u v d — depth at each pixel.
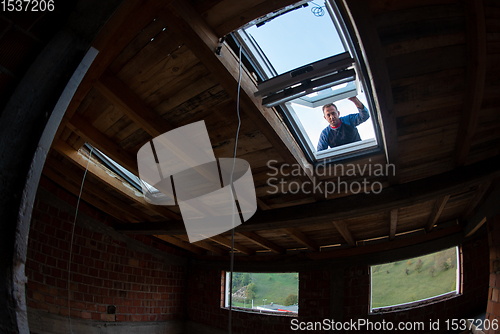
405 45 1.97
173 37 2.10
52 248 5.00
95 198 5.38
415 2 1.77
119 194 4.93
